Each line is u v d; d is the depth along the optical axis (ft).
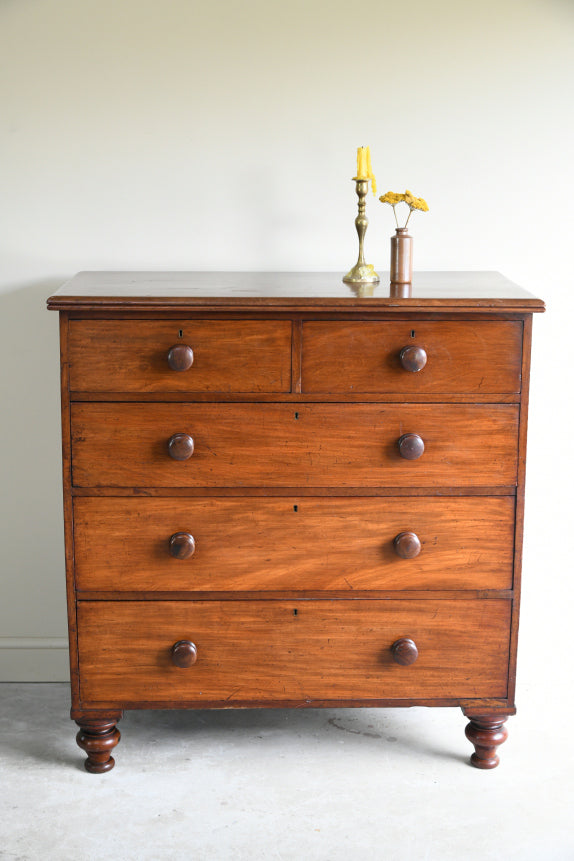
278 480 8.21
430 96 9.65
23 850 7.73
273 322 7.95
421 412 8.12
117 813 8.20
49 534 10.41
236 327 7.96
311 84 9.62
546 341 10.09
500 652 8.56
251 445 8.15
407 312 7.92
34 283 9.96
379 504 8.27
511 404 8.14
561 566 10.42
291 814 8.18
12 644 10.44
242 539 8.31
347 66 9.59
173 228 9.89
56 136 9.68
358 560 8.37
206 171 9.78
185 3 9.45
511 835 7.94
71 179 9.77
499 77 9.62
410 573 8.39
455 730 9.50
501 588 8.45
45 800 8.37
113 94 9.61
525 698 9.98
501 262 9.98
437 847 7.79
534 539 10.41
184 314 7.93
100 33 9.50
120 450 8.16
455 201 9.86
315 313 7.93
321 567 8.37
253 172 9.78
